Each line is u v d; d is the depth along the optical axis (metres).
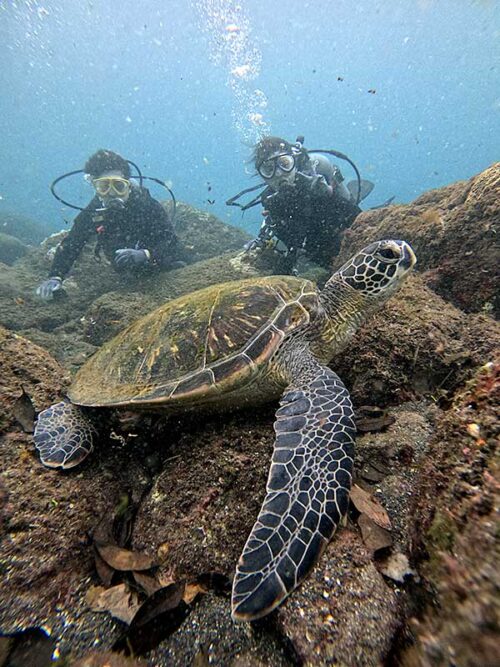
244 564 0.32
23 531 0.39
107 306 1.29
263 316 0.59
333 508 0.35
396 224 0.99
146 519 0.44
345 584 0.32
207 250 2.29
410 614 0.28
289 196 1.36
